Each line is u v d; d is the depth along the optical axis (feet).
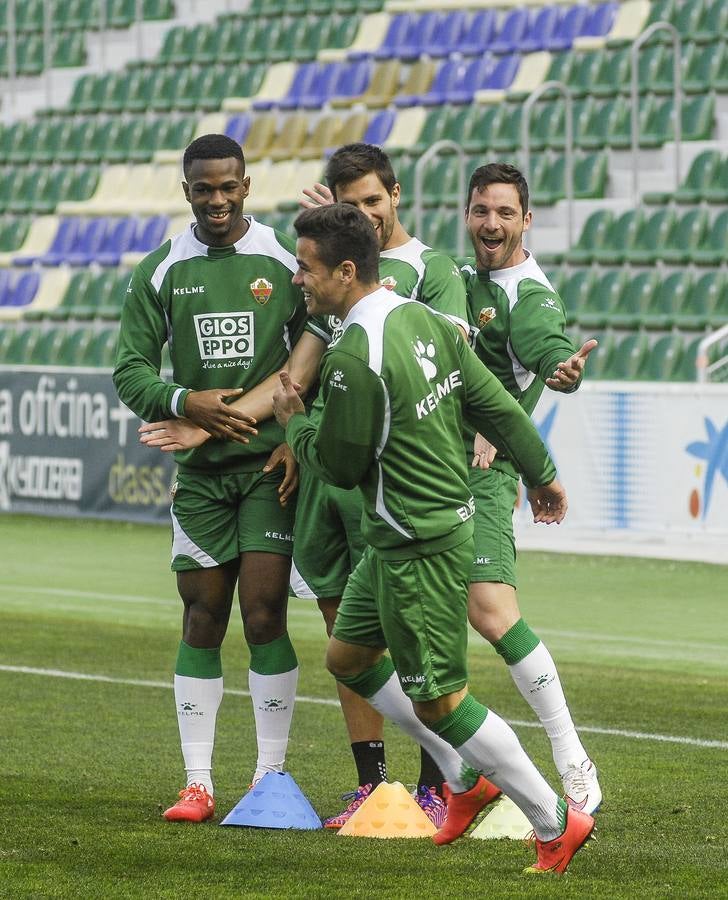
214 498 50.98
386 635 40.96
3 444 161.48
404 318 39.55
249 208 195.31
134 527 148.87
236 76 220.02
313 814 49.01
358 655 44.70
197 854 43.70
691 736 63.82
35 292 206.80
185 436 50.21
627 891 39.11
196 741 50.47
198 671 50.98
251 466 50.67
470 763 40.78
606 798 52.16
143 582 117.70
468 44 202.90
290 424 42.01
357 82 206.28
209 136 50.39
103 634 93.71
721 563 120.16
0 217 225.56
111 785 54.39
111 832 46.73
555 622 98.94
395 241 49.03
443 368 40.11
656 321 151.02
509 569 47.75
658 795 52.65
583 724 66.44
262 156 206.08
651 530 123.85
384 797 47.62
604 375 150.30
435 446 39.83
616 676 79.71
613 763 58.23
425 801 50.47
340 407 38.75
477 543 47.62
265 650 51.39
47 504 157.48
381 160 47.65
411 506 39.68
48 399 156.97
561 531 129.08
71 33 251.19
